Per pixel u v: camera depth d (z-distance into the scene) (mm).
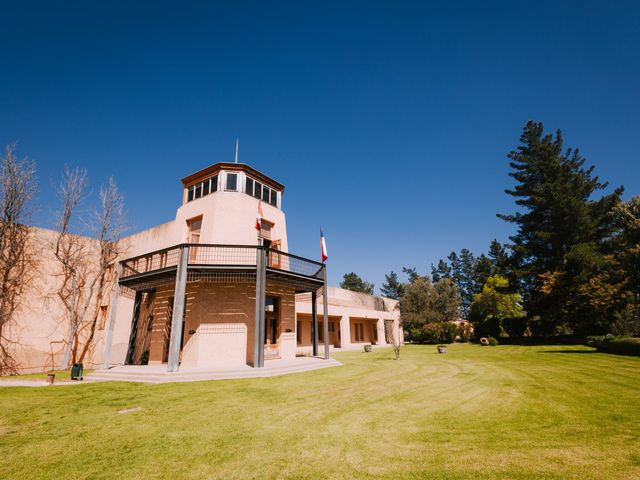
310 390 9531
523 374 12234
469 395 8734
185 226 17266
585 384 9820
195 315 14555
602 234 31578
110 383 11234
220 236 15781
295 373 12906
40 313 17922
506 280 36531
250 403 7992
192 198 18000
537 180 36250
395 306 45375
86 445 5316
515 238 38219
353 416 6816
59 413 7273
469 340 37906
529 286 35312
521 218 37094
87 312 19656
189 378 11414
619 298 23531
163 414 7074
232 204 16484
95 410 7496
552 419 6348
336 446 5145
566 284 28500
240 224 16406
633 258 20078
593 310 26734
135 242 20547
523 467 4262
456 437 5453
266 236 17891
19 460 4762
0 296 16469
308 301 27203
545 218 35250
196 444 5309
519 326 35250
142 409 7531
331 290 35031
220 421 6535
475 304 37938
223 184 16906
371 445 5160
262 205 17922
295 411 7242
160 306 16141
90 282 20172
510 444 5074
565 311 29000
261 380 11258
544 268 33125
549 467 4246
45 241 18719
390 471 4227
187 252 13078
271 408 7516
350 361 17812
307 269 16359
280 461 4609
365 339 38125
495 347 27766
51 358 17922
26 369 16969
